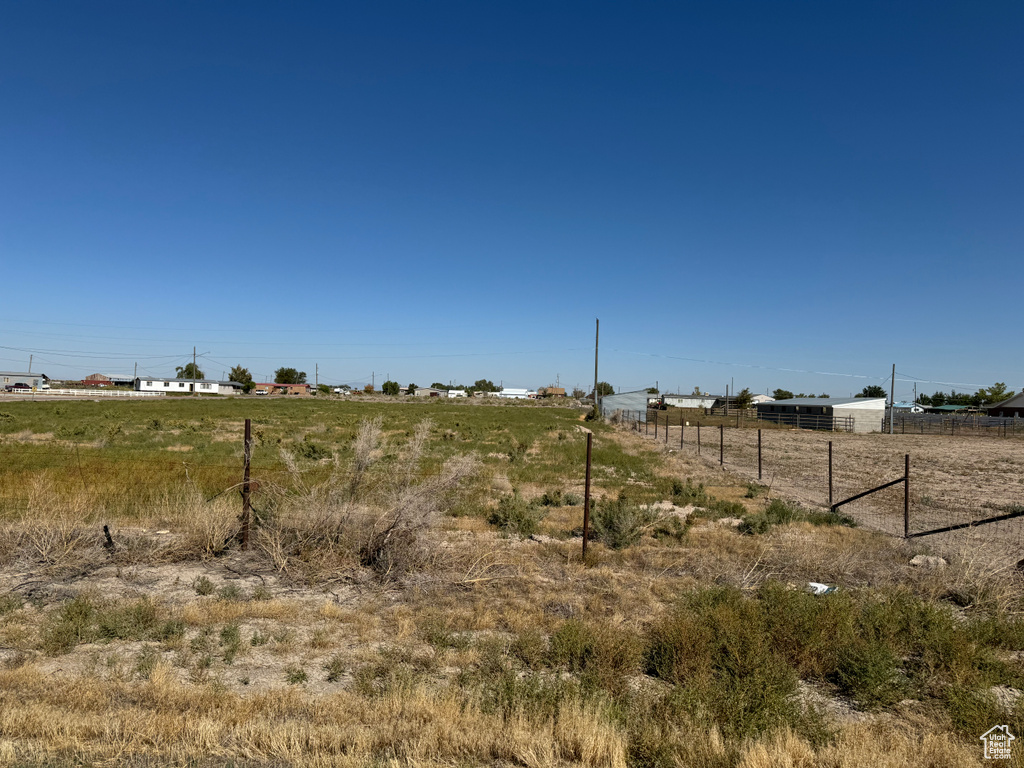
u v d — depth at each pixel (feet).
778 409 256.73
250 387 473.26
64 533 33.06
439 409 268.41
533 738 15.70
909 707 19.31
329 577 30.94
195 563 32.96
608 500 56.03
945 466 100.32
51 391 339.77
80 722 15.76
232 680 19.61
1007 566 32.30
